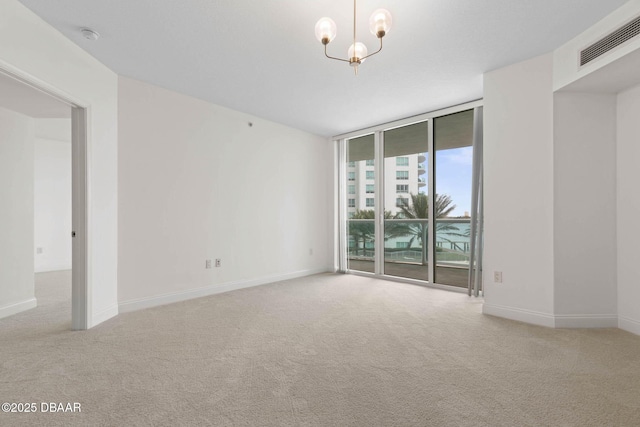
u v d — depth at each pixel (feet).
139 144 10.81
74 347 7.53
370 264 17.69
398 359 6.90
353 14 7.21
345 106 13.51
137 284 10.73
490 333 8.50
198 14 7.22
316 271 18.20
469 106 12.82
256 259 14.89
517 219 9.71
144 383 5.88
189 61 9.49
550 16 7.31
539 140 9.30
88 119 8.94
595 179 9.03
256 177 14.97
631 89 8.69
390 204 16.40
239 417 4.87
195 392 5.58
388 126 15.92
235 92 11.96
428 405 5.17
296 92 11.91
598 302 9.02
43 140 19.36
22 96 9.15
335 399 5.36
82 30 7.79
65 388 5.69
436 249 14.66
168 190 11.64
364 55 6.72
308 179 17.80
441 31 7.90
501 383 5.86
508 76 9.82
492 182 10.21
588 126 9.02
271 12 7.14
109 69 9.88
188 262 12.23
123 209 10.36
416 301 11.88
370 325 9.16
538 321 9.24
